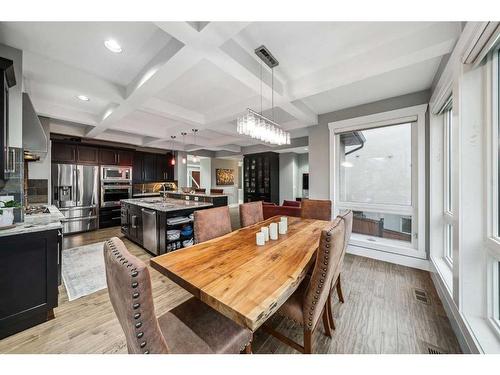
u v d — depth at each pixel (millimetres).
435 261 2467
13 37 1823
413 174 2951
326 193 3754
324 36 1863
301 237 1866
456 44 1611
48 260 1793
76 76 2402
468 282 1510
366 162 3414
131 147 6371
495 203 1432
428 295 2148
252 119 2277
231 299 901
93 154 5016
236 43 1935
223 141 6012
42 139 2418
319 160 3840
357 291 2240
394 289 2277
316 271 1179
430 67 2271
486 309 1445
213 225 2039
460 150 1527
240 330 1079
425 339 1541
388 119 3078
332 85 2396
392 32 1818
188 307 1231
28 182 3840
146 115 4117
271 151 7141
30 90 2906
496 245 1332
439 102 2262
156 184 6695
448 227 2463
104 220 5145
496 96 1418
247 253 1458
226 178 10250
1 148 1692
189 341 990
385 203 3232
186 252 1482
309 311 1218
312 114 3633
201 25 1524
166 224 3154
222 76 2600
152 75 2176
